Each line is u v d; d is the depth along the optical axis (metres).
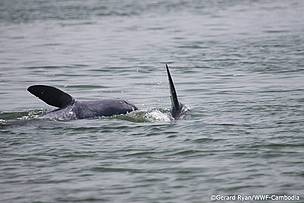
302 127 54.50
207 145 50.59
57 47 116.75
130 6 194.12
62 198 41.62
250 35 124.19
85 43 120.94
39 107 67.38
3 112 64.25
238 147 49.81
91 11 181.12
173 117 59.19
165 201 40.62
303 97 67.31
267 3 191.25
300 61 92.12
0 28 149.00
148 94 73.62
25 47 118.06
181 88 76.19
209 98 69.06
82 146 51.41
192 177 44.19
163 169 45.88
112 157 48.62
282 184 42.41
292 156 47.41
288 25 137.62
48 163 47.78
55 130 55.94
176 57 101.19
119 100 62.00
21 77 87.44
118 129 55.81
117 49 112.56
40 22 157.50
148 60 99.19
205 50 107.50
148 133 54.41
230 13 166.88
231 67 89.94
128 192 42.16
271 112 60.59
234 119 58.28
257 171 44.78
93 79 84.62
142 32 135.00
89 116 59.62
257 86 75.25
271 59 94.94
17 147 51.50
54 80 84.62
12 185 43.91
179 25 145.00
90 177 44.94
